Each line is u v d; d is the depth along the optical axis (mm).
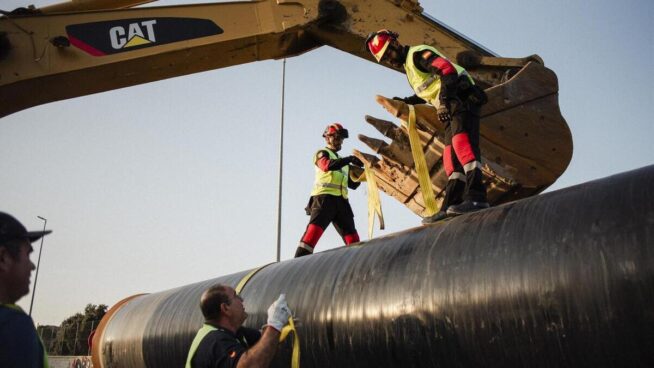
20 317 2398
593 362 3070
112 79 7379
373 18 7508
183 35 7340
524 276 3348
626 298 2938
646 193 3086
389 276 4172
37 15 7145
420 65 5363
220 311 3785
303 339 4668
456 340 3660
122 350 7812
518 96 6441
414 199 6961
